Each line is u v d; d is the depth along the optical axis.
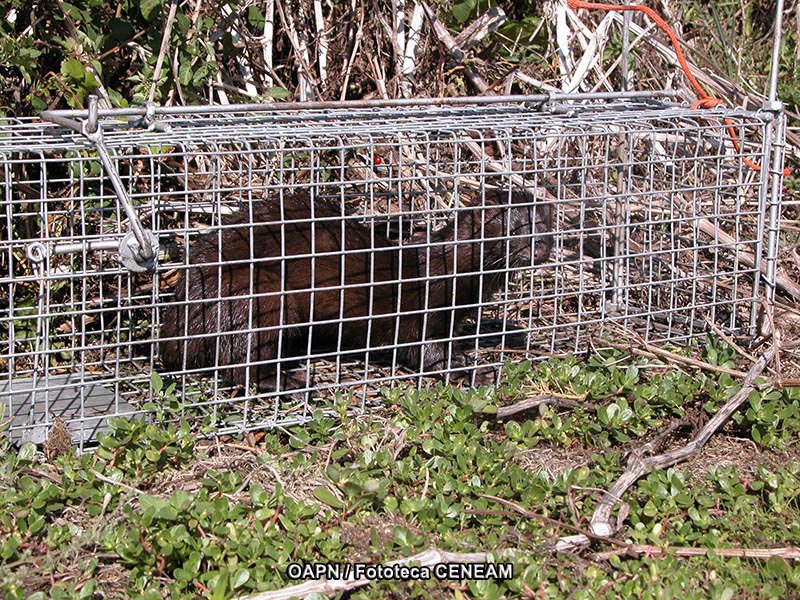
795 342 1.63
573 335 1.72
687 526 1.41
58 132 1.57
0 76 1.74
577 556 1.40
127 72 1.83
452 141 1.56
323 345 1.72
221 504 1.41
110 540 1.38
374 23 1.93
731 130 1.73
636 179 1.82
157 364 1.65
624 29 1.80
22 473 1.45
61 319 1.70
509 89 1.94
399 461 1.47
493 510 1.42
